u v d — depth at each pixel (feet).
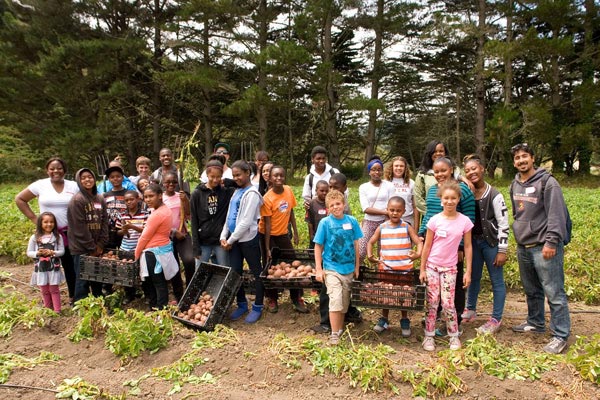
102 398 15.69
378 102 79.25
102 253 24.41
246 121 108.68
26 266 32.32
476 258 20.53
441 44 101.40
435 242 18.71
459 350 17.15
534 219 18.70
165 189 24.48
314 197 25.26
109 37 90.22
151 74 96.78
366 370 16.15
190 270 24.02
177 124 108.37
